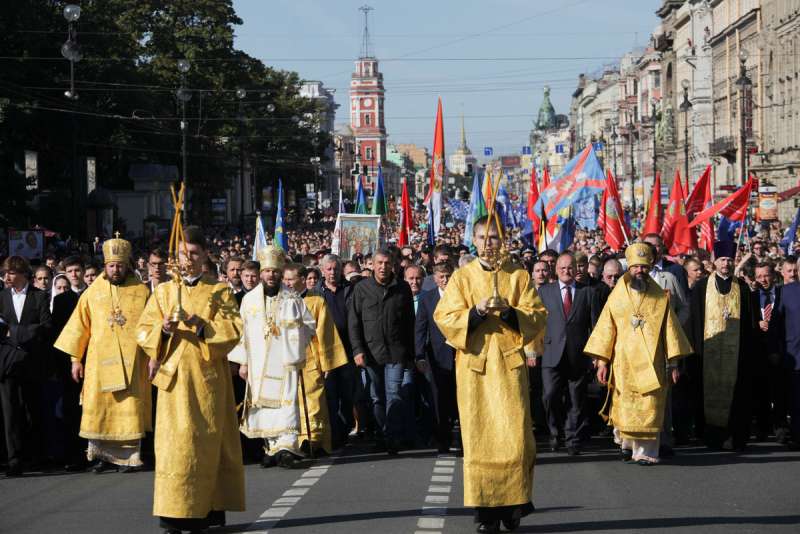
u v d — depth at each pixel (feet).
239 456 38.52
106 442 51.55
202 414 37.27
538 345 39.65
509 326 37.83
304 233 215.72
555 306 56.49
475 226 38.75
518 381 37.73
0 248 141.18
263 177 370.53
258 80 295.07
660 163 439.63
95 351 51.13
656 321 51.57
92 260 64.39
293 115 341.82
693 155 390.01
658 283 56.85
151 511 42.65
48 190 217.97
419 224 272.92
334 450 58.80
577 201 101.71
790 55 274.16
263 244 100.27
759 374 58.70
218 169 278.87
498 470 37.14
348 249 103.65
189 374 37.45
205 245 38.96
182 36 264.93
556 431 57.16
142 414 51.55
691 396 58.54
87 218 205.26
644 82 504.84
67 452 52.95
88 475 51.83
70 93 151.23
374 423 64.80
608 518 40.37
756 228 160.25
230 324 38.09
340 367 59.67
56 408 53.21
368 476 50.11
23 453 52.31
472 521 40.01
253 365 52.60
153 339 37.58
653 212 92.53
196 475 36.91
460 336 37.50
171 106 263.49
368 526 39.29
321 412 55.52
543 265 57.21
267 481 49.37
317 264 80.69
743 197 88.69
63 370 52.80
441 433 56.39
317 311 55.47
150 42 262.06
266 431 52.49
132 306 51.37
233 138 280.92
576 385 56.03
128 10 259.19
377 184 122.52
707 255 75.92
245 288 57.00
